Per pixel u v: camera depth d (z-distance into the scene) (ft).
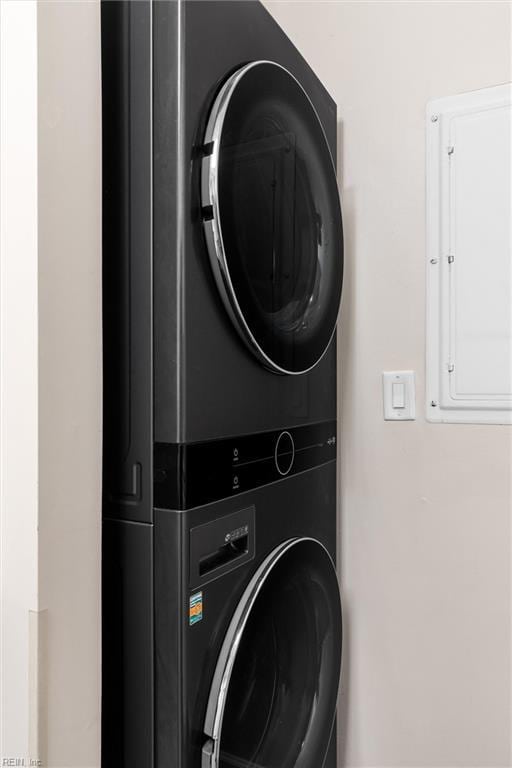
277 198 3.06
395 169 4.55
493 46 4.20
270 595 2.95
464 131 4.27
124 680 2.55
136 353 2.56
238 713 2.74
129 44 2.59
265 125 2.94
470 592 4.31
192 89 2.51
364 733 4.66
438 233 4.37
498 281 4.17
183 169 2.46
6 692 2.32
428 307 4.41
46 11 2.30
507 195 4.13
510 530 4.17
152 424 2.52
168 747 2.43
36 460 2.25
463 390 4.28
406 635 4.52
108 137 2.65
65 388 2.37
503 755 4.21
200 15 2.57
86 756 2.42
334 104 4.21
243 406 2.88
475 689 4.30
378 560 4.63
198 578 2.51
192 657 2.46
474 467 4.28
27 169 2.27
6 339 2.33
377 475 4.63
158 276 2.51
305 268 3.43
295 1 4.97
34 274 2.25
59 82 2.35
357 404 4.71
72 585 2.39
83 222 2.47
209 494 2.60
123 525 2.58
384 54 4.59
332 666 3.71
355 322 4.70
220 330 2.69
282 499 3.28
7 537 2.32
